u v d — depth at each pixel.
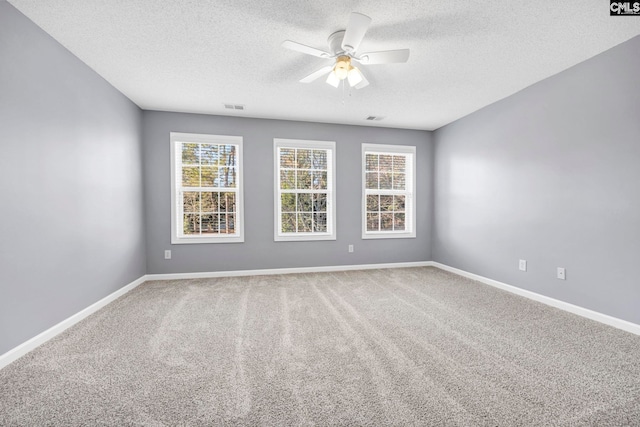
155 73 2.78
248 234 4.14
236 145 4.12
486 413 1.36
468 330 2.29
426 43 2.28
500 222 3.48
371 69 2.70
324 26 2.06
